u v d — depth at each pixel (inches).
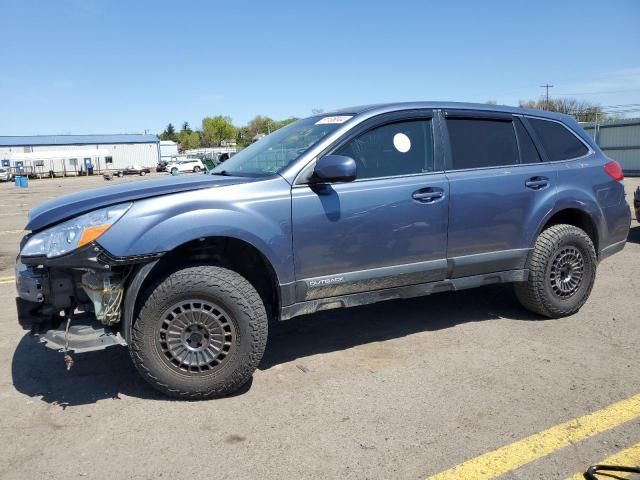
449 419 128.3
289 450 117.2
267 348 176.6
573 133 204.1
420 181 164.9
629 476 105.0
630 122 1368.1
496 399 137.5
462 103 183.2
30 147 3078.2
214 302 136.9
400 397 140.0
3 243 438.3
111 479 108.6
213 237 141.5
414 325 194.1
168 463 113.6
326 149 155.1
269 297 160.6
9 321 213.3
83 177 2632.9
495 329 188.1
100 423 130.4
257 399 141.3
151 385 141.6
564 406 133.0
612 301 218.4
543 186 187.0
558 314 195.5
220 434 124.3
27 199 1069.1
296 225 147.1
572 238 190.9
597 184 200.1
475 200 172.9
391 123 167.0
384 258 160.4
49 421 132.0
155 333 136.0
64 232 130.3
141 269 132.2
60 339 134.2
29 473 111.0
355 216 154.1
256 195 143.5
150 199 135.0
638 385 143.5
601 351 166.9
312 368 159.8
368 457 113.9
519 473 107.5
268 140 185.3
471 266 175.3
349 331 189.8
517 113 191.8
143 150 3336.6
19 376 158.6
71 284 138.0
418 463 111.4
